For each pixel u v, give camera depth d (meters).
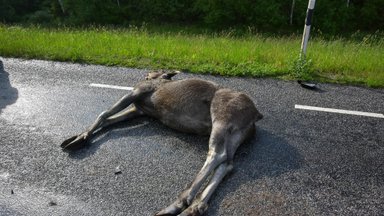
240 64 4.66
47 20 14.53
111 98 3.89
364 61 4.85
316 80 4.30
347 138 3.14
